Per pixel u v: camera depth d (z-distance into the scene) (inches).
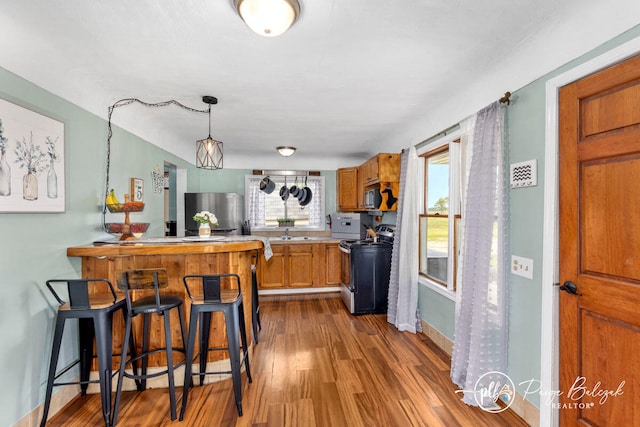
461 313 86.3
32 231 68.8
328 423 71.4
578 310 59.7
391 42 66.9
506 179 77.2
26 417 67.5
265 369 96.0
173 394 73.9
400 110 111.3
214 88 91.6
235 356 76.1
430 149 116.4
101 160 93.3
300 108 109.3
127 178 108.1
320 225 207.9
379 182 147.9
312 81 87.0
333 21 59.1
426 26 61.2
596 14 54.5
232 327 76.7
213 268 91.7
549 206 64.4
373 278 149.9
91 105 88.6
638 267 50.0
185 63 76.1
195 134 145.8
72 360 82.2
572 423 61.1
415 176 125.2
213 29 61.9
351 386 86.4
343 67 78.6
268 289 181.9
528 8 56.2
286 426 70.6
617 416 53.1
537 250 67.9
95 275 86.7
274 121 124.8
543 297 65.9
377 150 178.1
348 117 119.7
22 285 66.6
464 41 66.8
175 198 174.1
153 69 79.0
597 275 56.2
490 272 78.2
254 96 98.0
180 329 90.4
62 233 77.6
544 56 65.6
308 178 207.5
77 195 82.9
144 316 83.9
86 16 57.6
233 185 199.2
